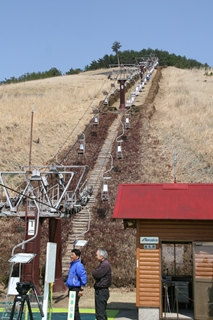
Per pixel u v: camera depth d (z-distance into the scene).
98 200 29.08
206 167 32.50
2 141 37.25
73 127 44.53
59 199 19.64
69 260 23.61
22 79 110.00
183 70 97.75
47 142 40.03
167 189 16.11
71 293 12.09
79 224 26.70
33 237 17.30
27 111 49.31
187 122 42.38
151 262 14.91
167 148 36.72
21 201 20.30
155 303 14.67
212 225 14.82
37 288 17.75
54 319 15.20
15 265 22.23
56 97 61.25
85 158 35.91
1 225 26.70
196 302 14.44
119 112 48.44
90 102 56.97
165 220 15.04
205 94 61.09
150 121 43.94
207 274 14.53
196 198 15.55
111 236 25.09
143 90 66.31
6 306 14.51
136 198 15.77
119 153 34.31
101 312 12.45
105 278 12.58
